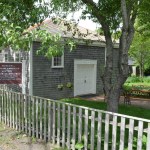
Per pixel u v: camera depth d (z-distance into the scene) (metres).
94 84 13.67
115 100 6.46
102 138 5.19
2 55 11.81
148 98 12.92
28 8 5.65
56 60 11.77
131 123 3.87
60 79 11.94
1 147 4.98
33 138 5.50
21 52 10.98
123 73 6.34
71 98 12.16
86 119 4.52
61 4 6.14
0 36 4.30
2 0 5.42
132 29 6.32
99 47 13.65
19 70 7.47
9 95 6.28
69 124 4.81
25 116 5.75
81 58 12.78
